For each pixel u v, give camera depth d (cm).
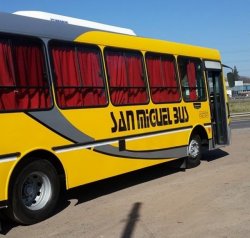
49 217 747
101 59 860
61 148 753
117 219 721
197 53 1212
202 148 1241
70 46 793
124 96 909
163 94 1040
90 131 812
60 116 753
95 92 834
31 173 708
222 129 1326
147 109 973
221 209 753
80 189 957
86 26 893
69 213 769
